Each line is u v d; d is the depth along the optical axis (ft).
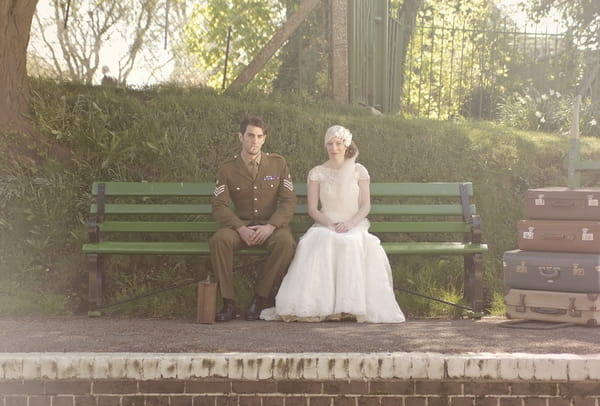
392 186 21.71
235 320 19.30
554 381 13.08
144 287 21.52
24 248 22.20
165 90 28.63
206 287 18.31
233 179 20.67
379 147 25.48
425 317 20.20
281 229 19.93
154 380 13.08
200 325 17.94
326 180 20.71
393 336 15.90
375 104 35.35
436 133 26.27
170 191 21.54
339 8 31.40
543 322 18.29
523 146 26.48
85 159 24.52
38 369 13.04
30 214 22.66
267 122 25.68
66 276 21.70
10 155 23.77
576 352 14.10
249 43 36.19
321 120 26.02
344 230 19.79
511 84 43.52
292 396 13.12
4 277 21.43
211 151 24.97
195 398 13.11
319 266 19.02
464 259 21.75
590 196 18.65
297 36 32.17
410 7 44.83
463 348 14.38
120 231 21.25
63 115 25.30
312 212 20.58
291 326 17.81
